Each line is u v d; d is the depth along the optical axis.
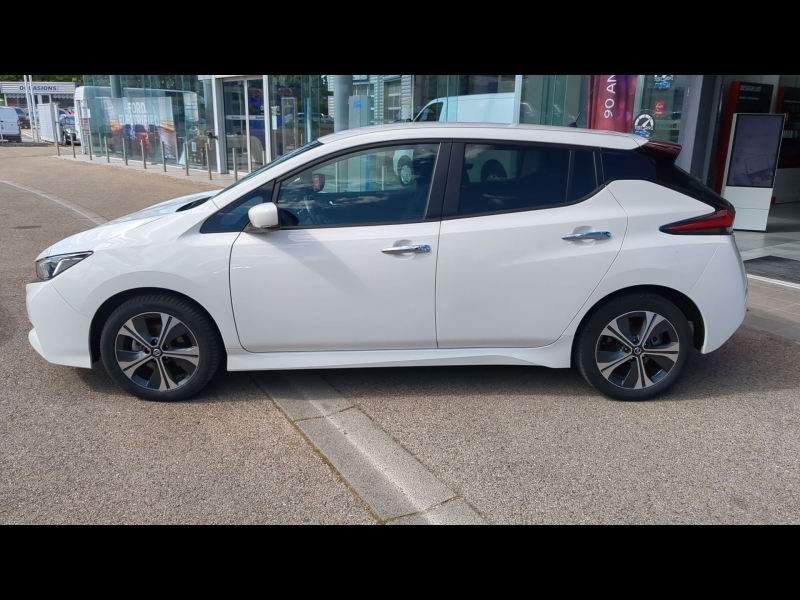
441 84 10.70
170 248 3.88
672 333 4.08
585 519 2.97
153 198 13.29
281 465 3.38
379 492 3.16
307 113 14.32
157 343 3.99
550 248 3.93
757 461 3.48
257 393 4.25
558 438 3.70
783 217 11.13
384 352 4.09
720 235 4.03
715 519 2.98
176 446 3.55
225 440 3.62
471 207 3.96
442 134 3.99
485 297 3.96
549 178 4.01
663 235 3.96
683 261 3.96
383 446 3.59
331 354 4.07
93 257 3.92
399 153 3.98
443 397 4.22
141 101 22.06
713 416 4.01
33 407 3.99
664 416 4.00
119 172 19.39
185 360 4.04
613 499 3.12
